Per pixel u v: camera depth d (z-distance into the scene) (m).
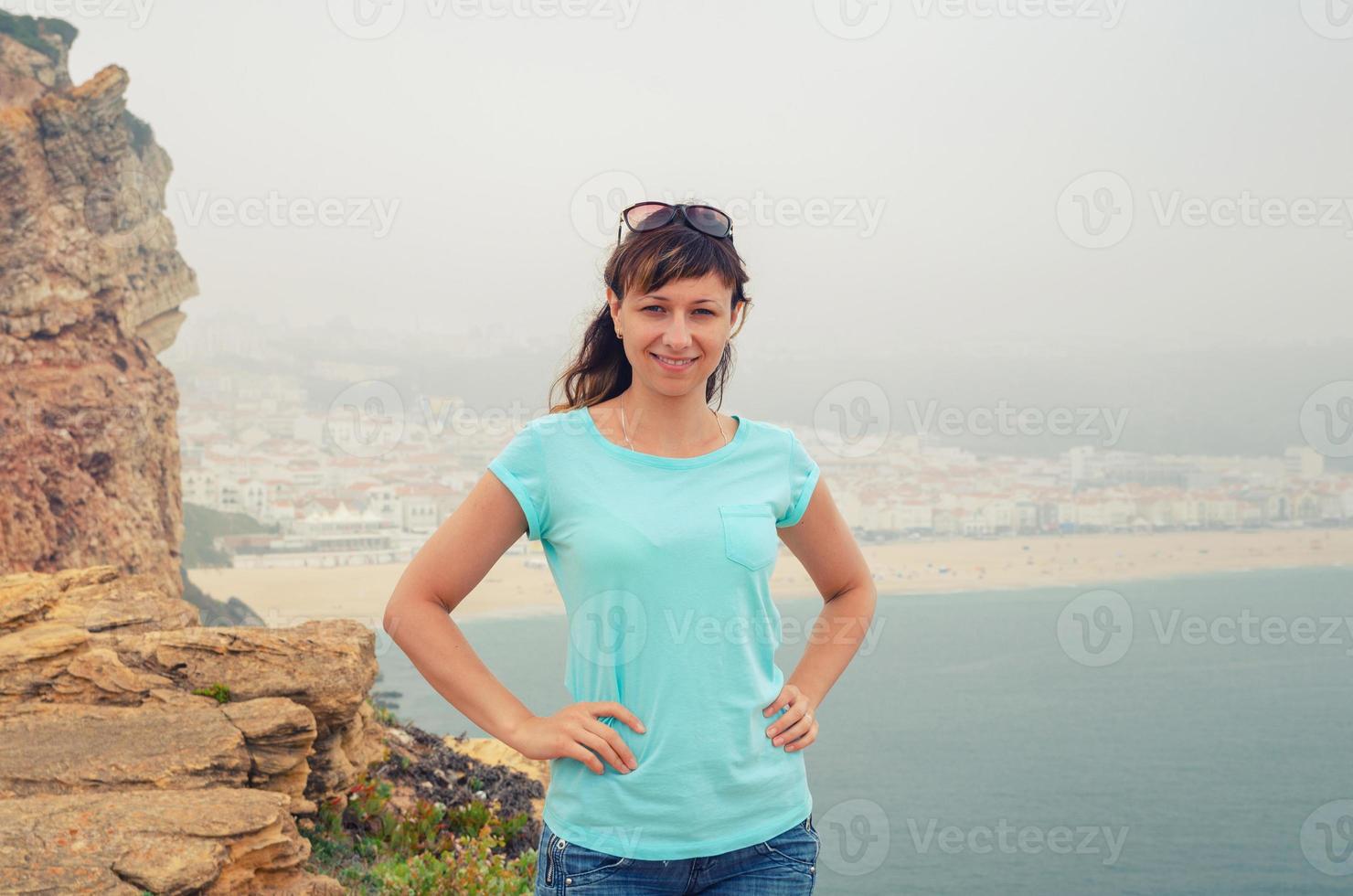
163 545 23.31
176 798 4.10
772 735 2.04
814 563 2.35
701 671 1.94
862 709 51.94
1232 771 48.97
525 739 1.91
